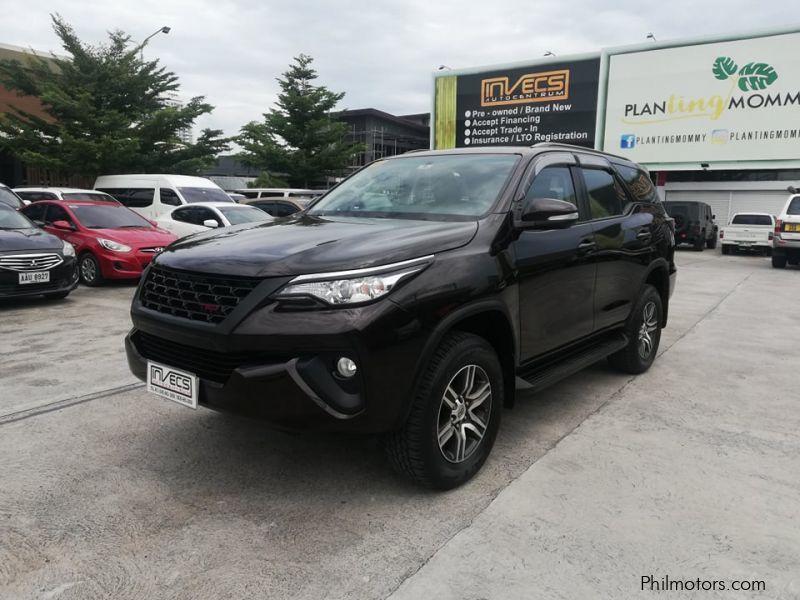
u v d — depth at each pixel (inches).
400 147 1943.9
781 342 258.1
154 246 406.6
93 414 161.9
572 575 94.8
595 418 163.5
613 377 203.3
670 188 1088.2
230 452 138.9
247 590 91.0
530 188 145.3
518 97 916.0
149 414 162.2
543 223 139.7
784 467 133.7
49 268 317.4
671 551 101.4
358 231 124.1
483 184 143.9
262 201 678.5
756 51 745.0
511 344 132.4
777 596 90.4
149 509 114.0
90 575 94.3
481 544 103.0
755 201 1035.3
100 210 437.1
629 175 207.0
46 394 177.8
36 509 113.5
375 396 104.3
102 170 922.7
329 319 101.3
